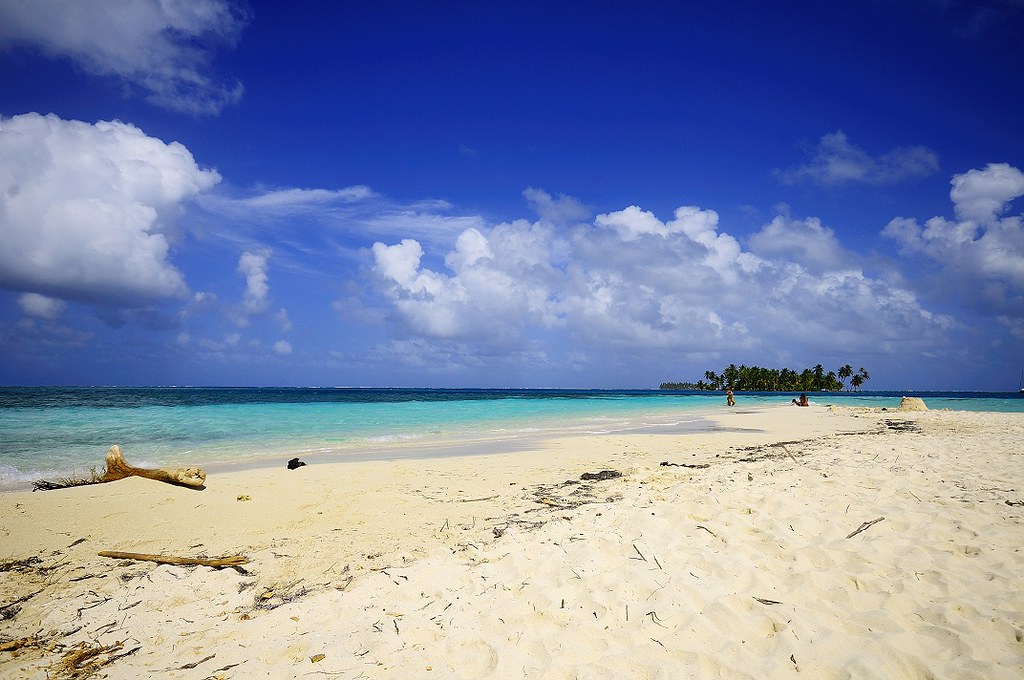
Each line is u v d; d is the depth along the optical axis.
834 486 7.24
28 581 4.78
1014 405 44.22
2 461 11.06
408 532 6.15
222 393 64.06
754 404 44.69
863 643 3.55
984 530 5.45
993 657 3.36
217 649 3.70
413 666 3.43
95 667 3.51
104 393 53.69
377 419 23.19
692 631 3.73
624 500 7.21
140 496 6.89
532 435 16.95
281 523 6.43
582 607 4.09
